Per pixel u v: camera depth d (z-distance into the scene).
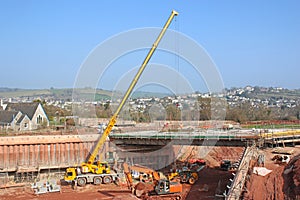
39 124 74.69
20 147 56.06
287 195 29.64
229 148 64.00
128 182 46.34
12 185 50.28
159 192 41.25
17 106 78.25
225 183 45.75
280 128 58.75
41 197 44.62
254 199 29.80
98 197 43.78
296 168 33.72
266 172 35.47
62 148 57.81
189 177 48.19
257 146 45.69
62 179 54.41
